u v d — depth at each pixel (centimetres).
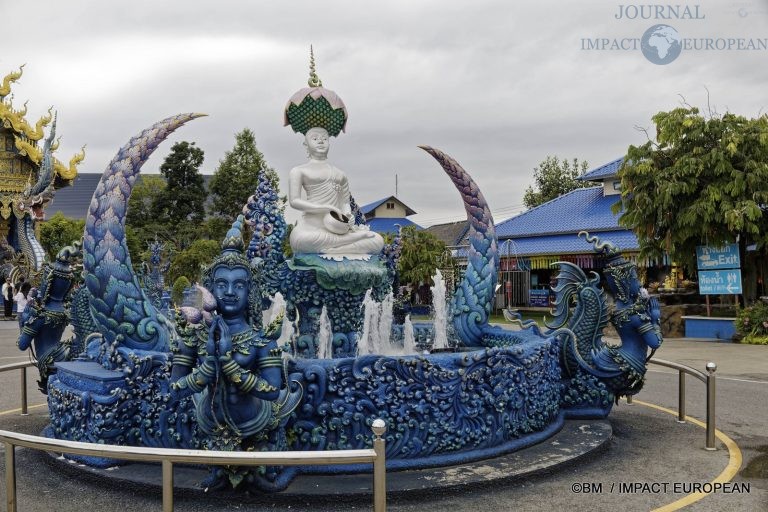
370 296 859
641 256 2014
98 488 548
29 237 3134
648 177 1902
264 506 494
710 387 677
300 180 900
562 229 2831
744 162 1791
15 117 3147
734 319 1858
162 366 575
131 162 701
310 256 844
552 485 553
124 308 650
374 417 551
